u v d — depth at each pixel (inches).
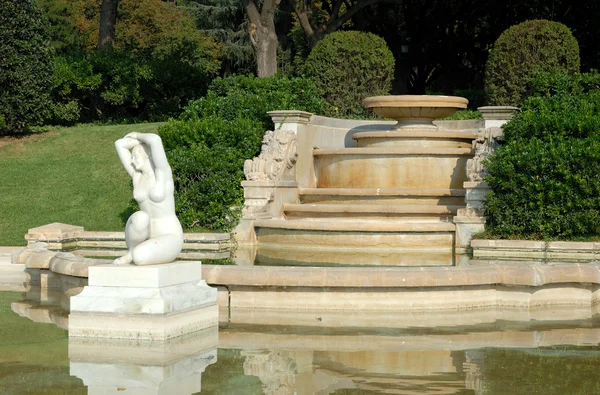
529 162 460.1
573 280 316.8
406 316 293.3
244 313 298.5
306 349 238.2
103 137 714.8
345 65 751.7
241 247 506.0
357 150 575.5
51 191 602.2
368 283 295.0
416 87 1330.0
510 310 310.5
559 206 452.4
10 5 710.5
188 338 254.5
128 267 253.6
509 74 691.4
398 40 1173.7
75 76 844.0
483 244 450.3
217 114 644.7
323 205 528.7
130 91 910.4
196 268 275.1
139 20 1454.2
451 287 305.6
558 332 267.4
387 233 476.4
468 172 500.7
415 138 589.0
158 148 269.1
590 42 1023.6
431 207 504.7
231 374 205.8
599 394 185.3
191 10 1587.1
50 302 340.5
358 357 227.1
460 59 1304.1
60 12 1498.5
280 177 550.6
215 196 532.4
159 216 269.7
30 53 724.0
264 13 851.4
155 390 188.7
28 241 486.9
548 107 542.6
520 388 191.0
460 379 200.7
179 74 949.2
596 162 447.8
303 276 296.7
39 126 779.4
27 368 213.0
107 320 252.1
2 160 667.4
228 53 1558.8
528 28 687.7
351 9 992.9
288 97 671.1
